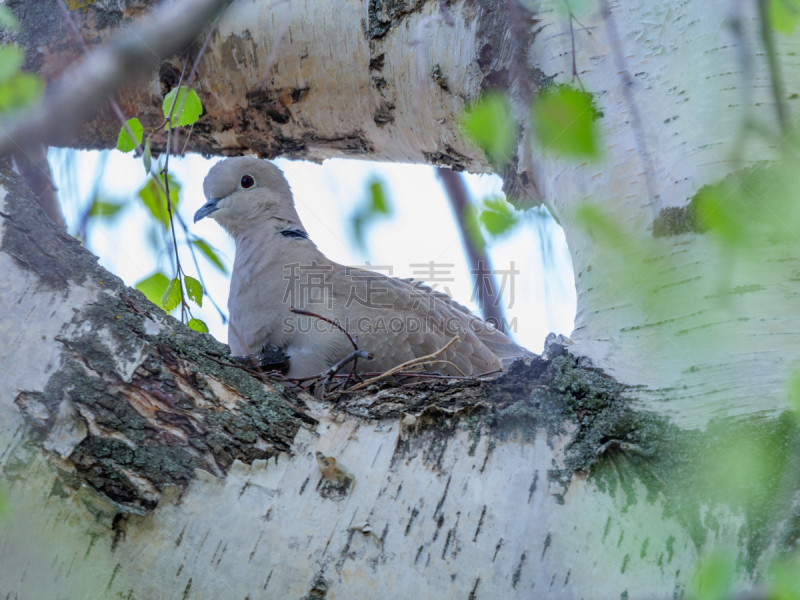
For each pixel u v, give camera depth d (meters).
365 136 6.77
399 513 3.49
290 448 3.64
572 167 4.70
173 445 3.51
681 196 4.08
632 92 4.55
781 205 3.83
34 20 6.16
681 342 3.76
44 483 3.34
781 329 3.65
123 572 3.33
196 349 3.82
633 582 3.28
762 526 3.22
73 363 3.54
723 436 3.46
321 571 3.36
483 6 5.59
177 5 5.92
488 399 3.93
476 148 6.38
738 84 4.20
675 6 4.59
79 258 3.81
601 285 4.27
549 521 3.44
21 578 3.29
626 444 3.54
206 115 6.76
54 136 5.34
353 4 6.12
